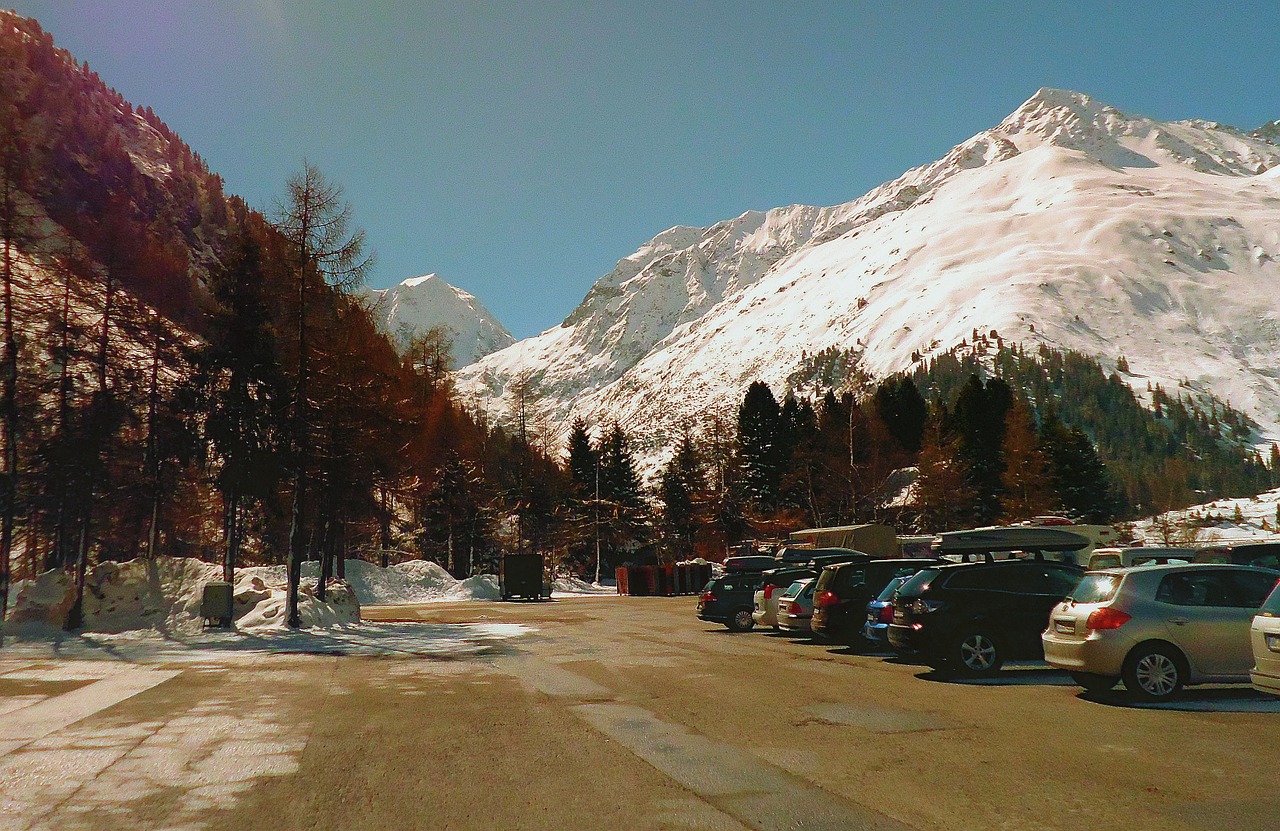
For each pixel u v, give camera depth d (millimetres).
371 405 28750
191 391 28984
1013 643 12852
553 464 81188
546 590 52188
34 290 23859
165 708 10477
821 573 17719
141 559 25219
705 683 12352
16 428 22266
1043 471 72250
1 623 20703
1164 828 5336
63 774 7070
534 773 7027
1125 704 10008
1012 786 6406
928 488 70500
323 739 8508
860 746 7910
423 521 66938
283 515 35500
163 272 29859
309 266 25062
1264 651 8539
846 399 82500
